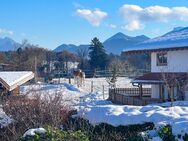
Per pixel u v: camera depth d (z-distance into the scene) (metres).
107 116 15.19
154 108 17.17
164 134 12.22
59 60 93.69
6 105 16.58
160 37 39.50
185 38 34.94
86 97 38.84
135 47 39.47
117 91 40.50
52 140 11.31
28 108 15.65
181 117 14.00
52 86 44.69
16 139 13.64
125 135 14.09
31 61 67.75
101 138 14.10
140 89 38.25
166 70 36.88
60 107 16.14
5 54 85.31
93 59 95.44
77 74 53.72
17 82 25.19
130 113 15.41
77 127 15.16
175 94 34.41
